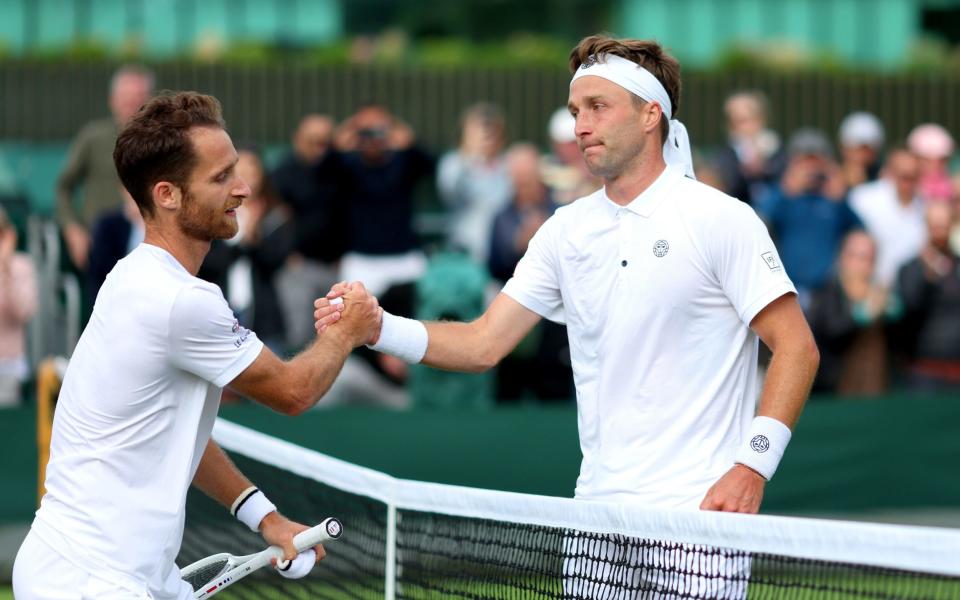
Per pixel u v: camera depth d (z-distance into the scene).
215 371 6.12
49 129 27.42
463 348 7.52
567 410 14.16
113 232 14.65
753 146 18.16
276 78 27.55
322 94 27.58
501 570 7.04
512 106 27.62
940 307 15.88
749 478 6.50
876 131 19.42
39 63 27.52
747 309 6.70
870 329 16.09
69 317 14.98
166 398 6.09
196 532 10.05
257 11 34.06
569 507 6.59
